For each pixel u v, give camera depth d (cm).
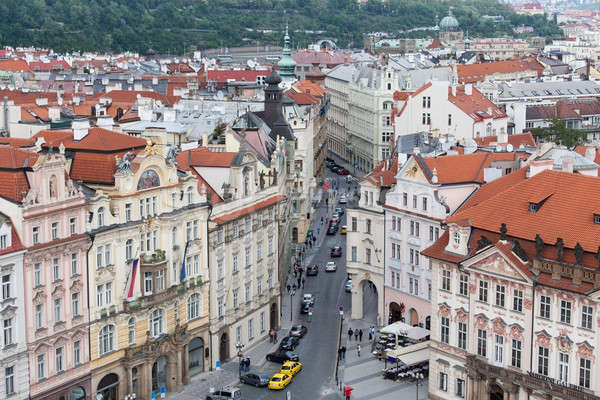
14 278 12325
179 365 14975
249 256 16800
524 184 13975
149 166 14288
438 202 16250
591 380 12375
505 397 13338
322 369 15938
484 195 15225
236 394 14438
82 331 13412
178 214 14762
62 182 12962
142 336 14350
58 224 12950
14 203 12369
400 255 17288
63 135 16425
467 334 13950
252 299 17000
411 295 17100
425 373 15538
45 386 12925
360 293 18400
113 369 13962
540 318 12888
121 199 13838
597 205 12938
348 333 17375
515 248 13125
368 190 17888
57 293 12988
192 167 16550
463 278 13988
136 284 14250
